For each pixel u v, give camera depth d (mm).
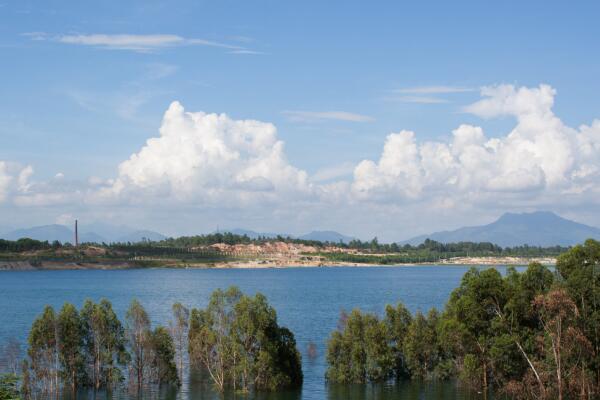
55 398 90312
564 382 78688
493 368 86625
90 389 95625
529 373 80812
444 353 100812
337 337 101812
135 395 92125
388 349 99562
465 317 88750
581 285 82938
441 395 90188
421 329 101375
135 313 98375
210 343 95375
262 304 95125
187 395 92062
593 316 81000
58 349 94062
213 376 96188
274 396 90938
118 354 97625
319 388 95875
